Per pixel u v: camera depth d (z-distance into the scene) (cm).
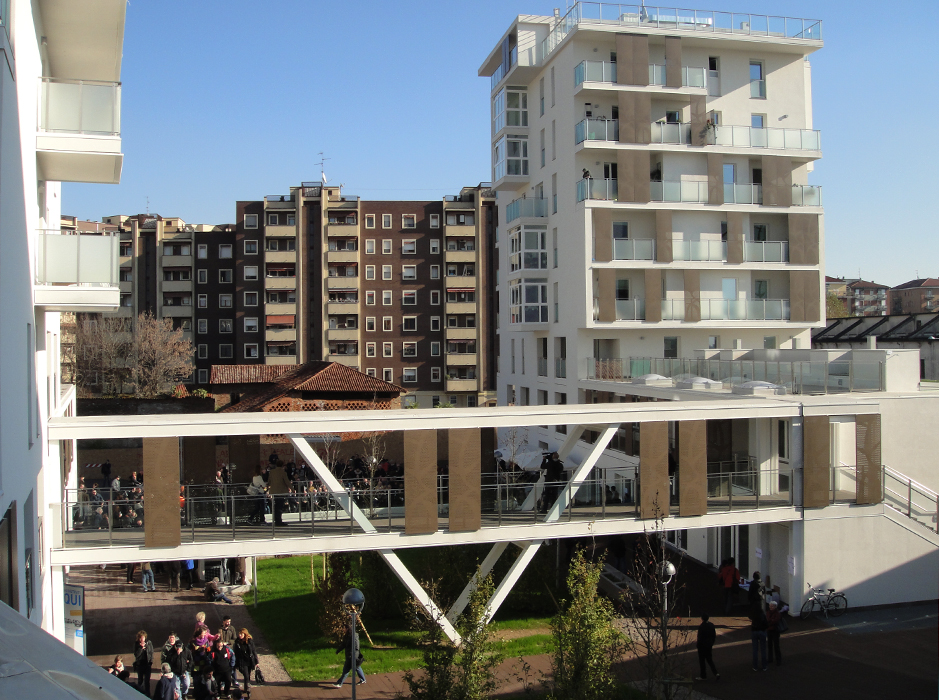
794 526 2077
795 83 3909
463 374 7812
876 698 1531
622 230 3650
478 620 1384
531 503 1886
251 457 3016
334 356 7644
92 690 297
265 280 7594
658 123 3591
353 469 3189
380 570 2114
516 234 4169
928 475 2216
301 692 1638
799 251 3750
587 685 1261
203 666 1581
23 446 1180
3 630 360
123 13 1555
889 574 2130
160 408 4522
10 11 1055
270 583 2512
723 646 1853
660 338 3722
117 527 1639
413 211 7838
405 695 1584
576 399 3634
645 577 2030
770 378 2575
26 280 1243
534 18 4094
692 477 1970
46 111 1464
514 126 4281
